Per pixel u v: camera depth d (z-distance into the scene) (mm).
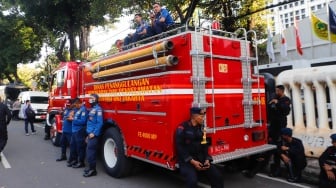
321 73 7387
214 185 4891
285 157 6215
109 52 7582
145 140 5648
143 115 5699
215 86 5562
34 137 13383
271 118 6875
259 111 6230
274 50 17531
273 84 7477
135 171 6629
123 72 6195
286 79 8195
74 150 7895
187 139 4738
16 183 6562
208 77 5441
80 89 8859
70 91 9539
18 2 20688
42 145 11250
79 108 7973
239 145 5863
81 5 21016
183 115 5117
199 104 5266
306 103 7758
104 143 7000
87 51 22578
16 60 29375
